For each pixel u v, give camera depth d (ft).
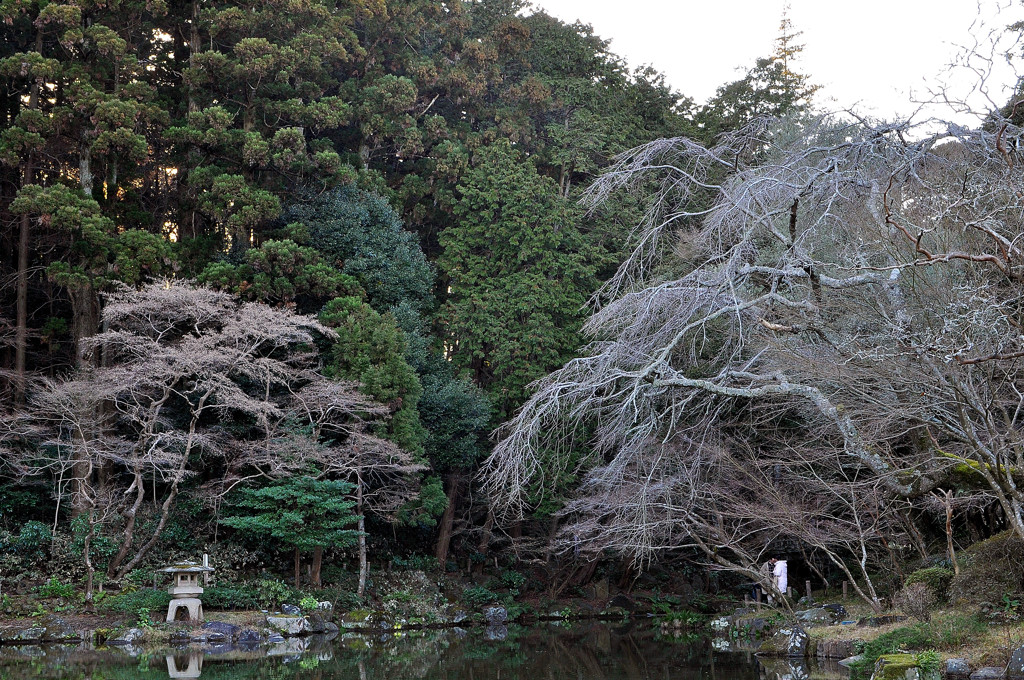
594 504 58.90
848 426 34.81
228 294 67.10
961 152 33.40
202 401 61.16
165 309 62.59
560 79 100.58
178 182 81.00
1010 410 38.06
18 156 65.82
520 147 98.53
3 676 38.24
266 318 62.95
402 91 89.56
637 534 51.98
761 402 50.14
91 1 71.31
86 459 57.72
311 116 81.15
